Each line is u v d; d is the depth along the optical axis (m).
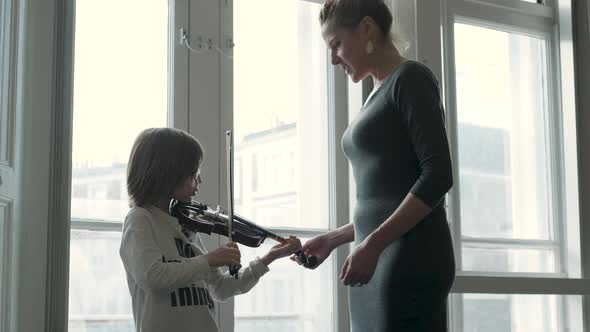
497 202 3.37
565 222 3.48
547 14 3.59
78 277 2.39
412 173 1.76
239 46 2.85
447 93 3.27
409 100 1.71
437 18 3.11
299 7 3.02
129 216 1.84
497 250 3.34
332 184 3.01
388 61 1.85
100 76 2.53
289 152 2.93
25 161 2.18
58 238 2.17
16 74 2.09
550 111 3.56
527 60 3.55
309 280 2.90
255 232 1.98
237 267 1.81
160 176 1.88
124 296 2.47
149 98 2.61
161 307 1.78
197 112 2.67
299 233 2.91
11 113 2.06
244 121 2.83
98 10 2.55
